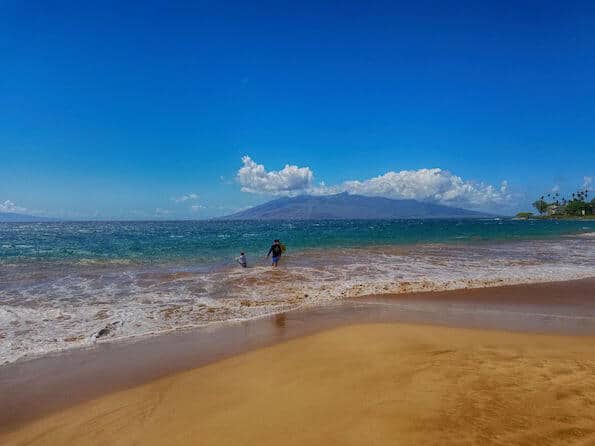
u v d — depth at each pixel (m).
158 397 5.98
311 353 7.64
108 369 7.16
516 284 15.43
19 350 8.19
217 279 16.77
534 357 7.16
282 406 5.46
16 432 5.10
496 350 7.60
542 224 106.19
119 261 23.11
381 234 52.56
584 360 7.00
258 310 11.59
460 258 23.91
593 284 15.41
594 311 11.45
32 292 14.18
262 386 6.22
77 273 18.56
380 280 16.34
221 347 8.33
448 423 4.75
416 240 39.94
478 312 11.31
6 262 22.67
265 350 7.96
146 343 8.64
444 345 7.93
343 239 41.75
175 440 4.75
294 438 4.60
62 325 9.98
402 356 7.29
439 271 18.81
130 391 6.21
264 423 5.01
